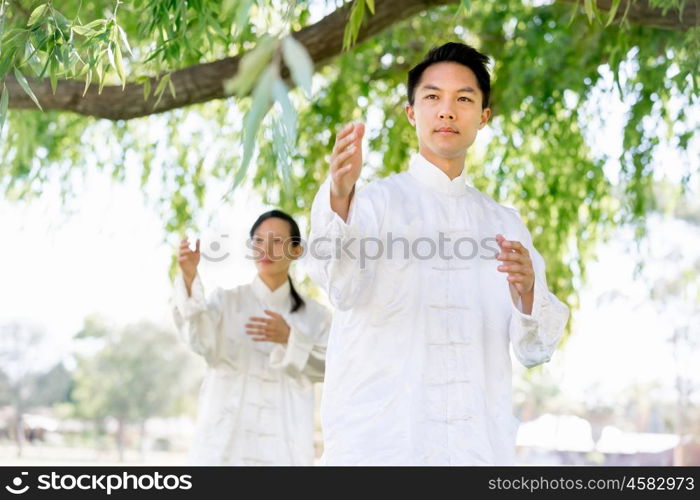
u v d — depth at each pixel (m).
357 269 2.32
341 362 2.45
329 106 6.20
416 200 2.55
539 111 6.00
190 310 3.91
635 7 3.88
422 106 2.54
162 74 4.19
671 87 5.17
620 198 6.16
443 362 2.43
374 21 4.09
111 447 35.00
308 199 5.99
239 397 4.09
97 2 4.70
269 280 4.23
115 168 6.13
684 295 9.48
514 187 6.40
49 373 40.00
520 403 31.25
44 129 6.00
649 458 20.92
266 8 3.78
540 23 5.92
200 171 6.16
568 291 6.32
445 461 2.37
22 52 2.65
